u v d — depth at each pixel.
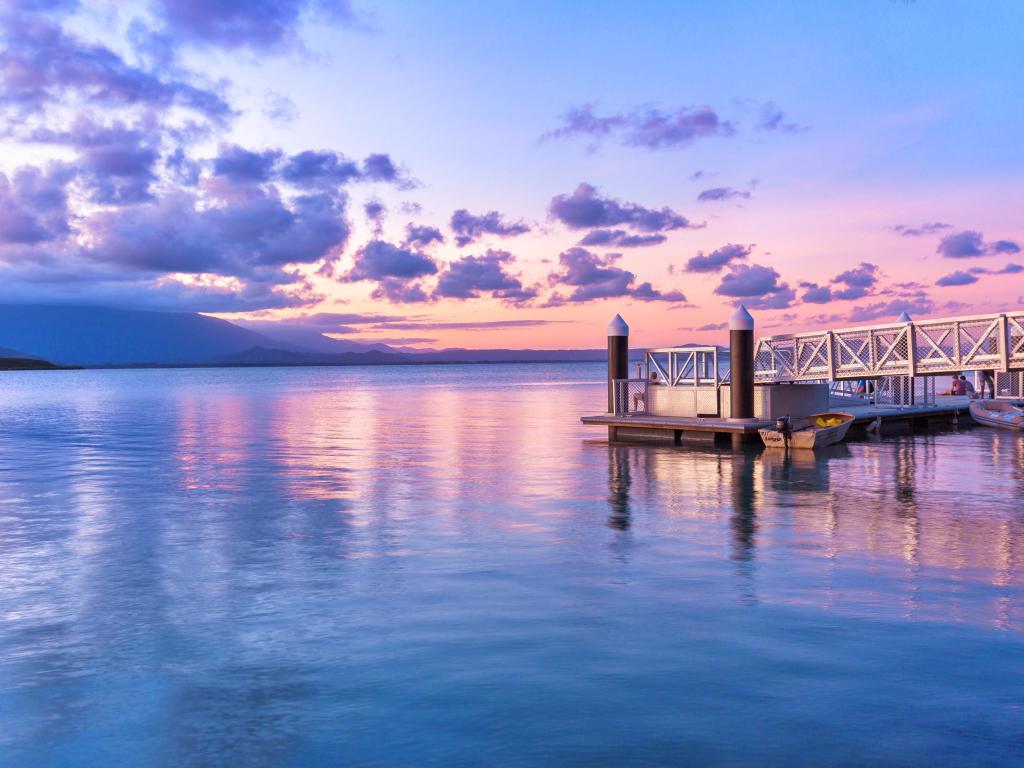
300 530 16.03
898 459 26.58
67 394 101.38
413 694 7.98
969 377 61.97
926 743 6.85
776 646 9.12
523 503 18.81
